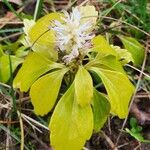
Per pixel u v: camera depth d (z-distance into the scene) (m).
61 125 0.15
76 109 0.15
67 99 0.16
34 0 0.23
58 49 0.16
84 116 0.15
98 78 0.19
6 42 0.21
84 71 0.16
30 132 0.18
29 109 0.19
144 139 0.19
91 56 0.18
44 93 0.16
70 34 0.15
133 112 0.19
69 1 0.23
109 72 0.16
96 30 0.21
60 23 0.15
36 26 0.16
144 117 0.19
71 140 0.15
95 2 0.23
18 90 0.19
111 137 0.19
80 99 0.15
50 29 0.16
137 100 0.20
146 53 0.21
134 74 0.21
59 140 0.15
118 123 0.19
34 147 0.18
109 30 0.21
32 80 0.16
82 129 0.15
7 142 0.18
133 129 0.19
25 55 0.19
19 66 0.20
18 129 0.18
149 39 0.22
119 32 0.22
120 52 0.18
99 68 0.16
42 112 0.16
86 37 0.15
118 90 0.16
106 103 0.17
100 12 0.22
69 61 0.16
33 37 0.16
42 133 0.18
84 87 0.15
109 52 0.16
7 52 0.20
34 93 0.16
